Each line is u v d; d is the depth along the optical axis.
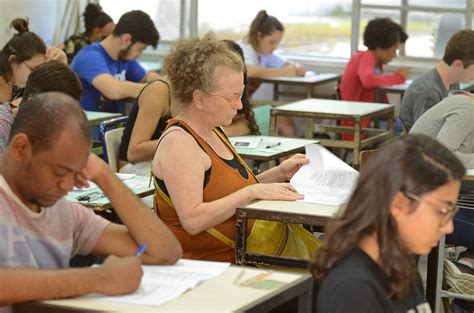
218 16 8.38
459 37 4.85
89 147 1.93
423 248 1.64
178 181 2.81
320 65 8.09
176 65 2.94
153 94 4.04
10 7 7.66
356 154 5.39
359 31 8.00
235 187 2.94
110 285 1.87
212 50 2.93
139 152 4.04
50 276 1.85
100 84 6.06
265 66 7.57
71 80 3.33
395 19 7.86
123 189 2.19
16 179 1.94
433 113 3.94
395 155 1.62
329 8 8.06
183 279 2.00
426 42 7.80
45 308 1.82
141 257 2.15
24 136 1.88
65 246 2.08
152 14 8.55
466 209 3.56
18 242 1.96
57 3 8.11
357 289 1.59
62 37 8.16
